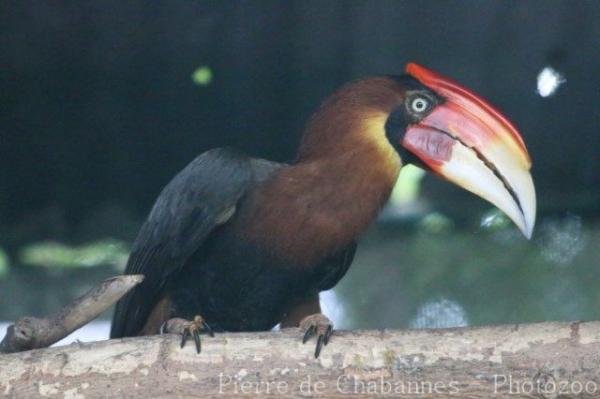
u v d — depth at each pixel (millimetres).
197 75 13703
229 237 10742
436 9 13039
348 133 10664
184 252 10789
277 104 13953
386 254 17188
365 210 10641
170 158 14492
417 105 10711
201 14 13039
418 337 8883
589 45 13242
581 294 16891
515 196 10422
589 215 15391
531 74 13586
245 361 8914
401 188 15664
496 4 12945
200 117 14133
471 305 17266
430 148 10602
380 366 8820
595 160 14312
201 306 11031
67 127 14203
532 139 14242
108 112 14086
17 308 15875
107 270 15570
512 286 17047
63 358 8961
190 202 10812
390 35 13289
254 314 11008
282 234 10594
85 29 13234
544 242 16609
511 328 8820
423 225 16156
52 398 8859
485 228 16156
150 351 8961
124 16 13078
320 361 8891
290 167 10750
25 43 13352
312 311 11281
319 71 13656
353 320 17781
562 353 8672
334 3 12969
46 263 15484
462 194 15695
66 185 14641
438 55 13500
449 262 17094
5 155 14367
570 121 14000
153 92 13898
